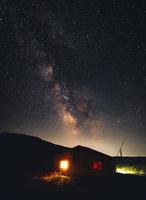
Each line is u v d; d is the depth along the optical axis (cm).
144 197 1523
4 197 1441
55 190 1605
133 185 1762
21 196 1471
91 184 1778
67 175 2003
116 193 1584
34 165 2059
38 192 1551
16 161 2061
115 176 2047
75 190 1622
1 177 1783
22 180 1764
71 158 2122
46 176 1906
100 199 1478
